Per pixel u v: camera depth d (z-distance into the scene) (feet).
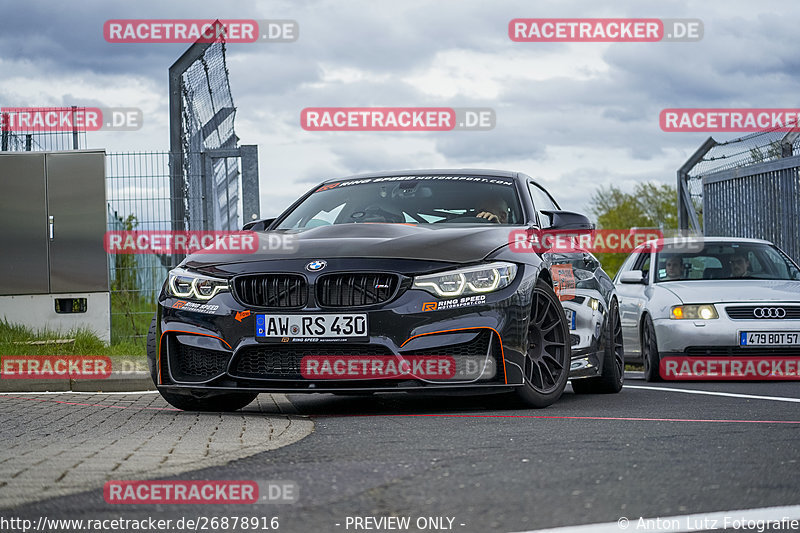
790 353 34.53
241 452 15.17
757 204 55.62
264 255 21.01
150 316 45.39
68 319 44.96
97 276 44.96
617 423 18.22
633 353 38.09
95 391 32.53
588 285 26.58
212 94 47.16
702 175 61.62
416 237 21.21
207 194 44.88
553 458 13.89
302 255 20.70
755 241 40.16
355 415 20.88
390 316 19.88
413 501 11.26
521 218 23.90
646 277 39.09
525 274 21.02
